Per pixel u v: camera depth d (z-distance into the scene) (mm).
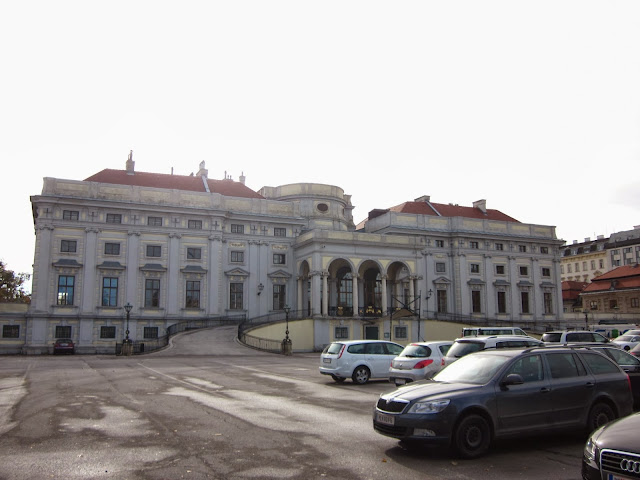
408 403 9938
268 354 44812
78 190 52719
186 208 55469
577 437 11539
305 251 56969
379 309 58719
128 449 10281
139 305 53250
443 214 71750
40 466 9102
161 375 25547
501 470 8961
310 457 9664
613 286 85875
